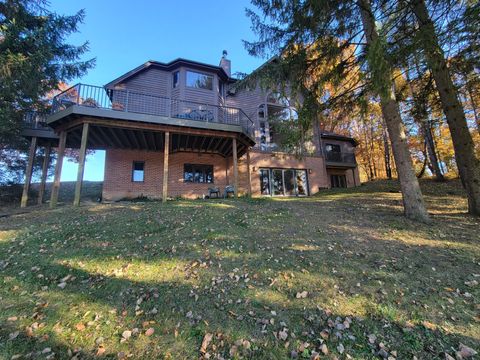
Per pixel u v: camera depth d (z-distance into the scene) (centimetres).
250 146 1292
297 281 347
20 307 294
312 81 697
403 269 368
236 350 232
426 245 454
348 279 347
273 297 313
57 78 965
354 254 428
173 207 794
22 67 772
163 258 420
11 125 945
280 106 1645
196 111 1182
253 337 247
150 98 1324
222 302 305
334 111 758
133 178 1242
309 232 551
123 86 1310
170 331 257
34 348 234
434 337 237
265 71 680
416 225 567
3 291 327
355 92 700
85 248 455
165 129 988
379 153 2469
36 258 416
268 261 410
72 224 598
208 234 535
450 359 211
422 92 784
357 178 2059
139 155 1270
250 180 1386
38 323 267
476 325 249
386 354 220
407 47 489
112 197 1184
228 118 1465
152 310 290
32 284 343
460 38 492
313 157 1691
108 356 227
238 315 280
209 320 273
